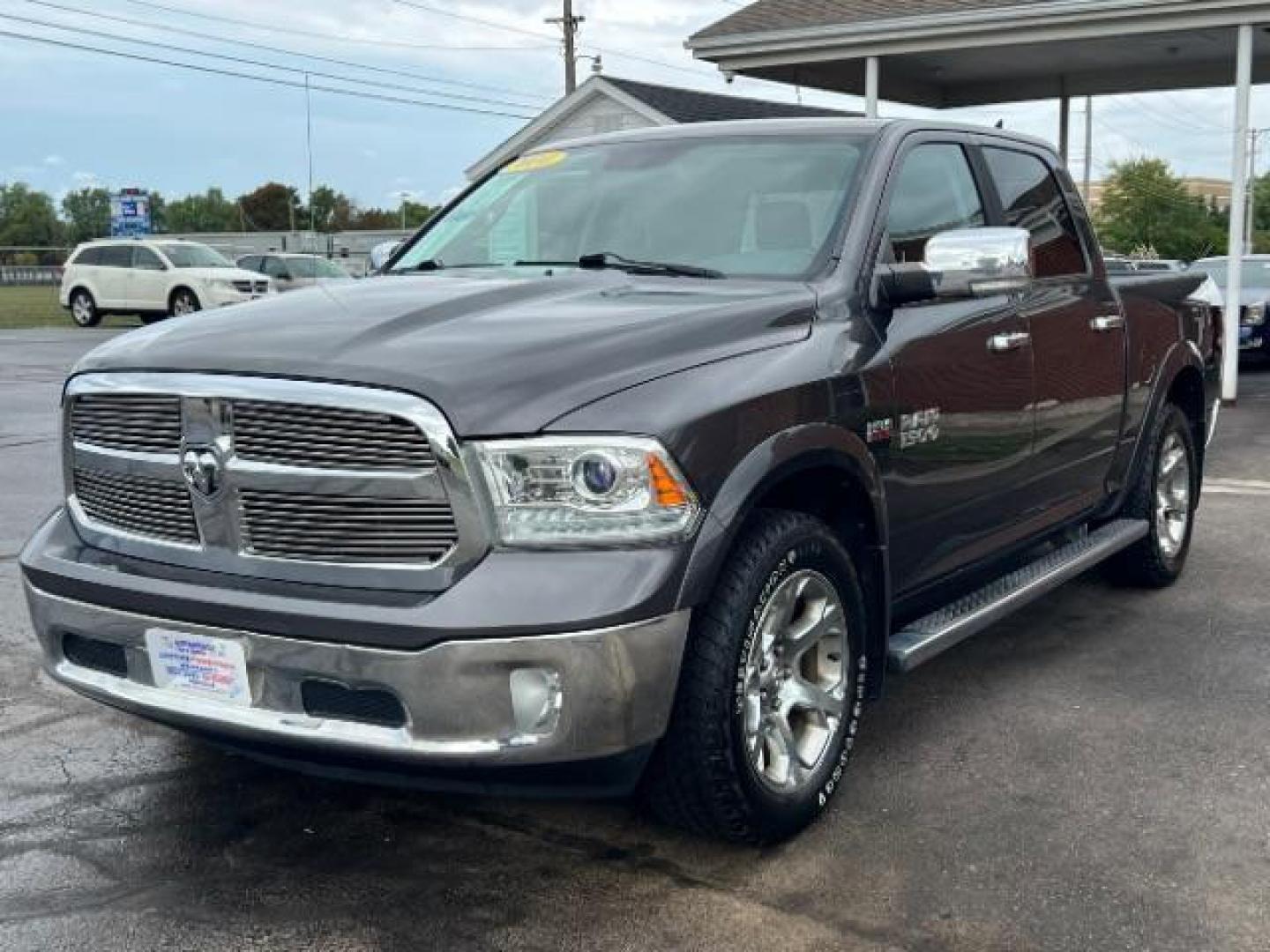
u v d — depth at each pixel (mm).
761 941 3129
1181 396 6559
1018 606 4730
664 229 4426
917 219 4477
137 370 3418
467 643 2961
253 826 3781
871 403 3832
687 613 3135
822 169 4387
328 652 3066
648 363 3295
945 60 17719
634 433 3096
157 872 3508
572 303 3686
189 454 3305
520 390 3086
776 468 3398
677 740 3311
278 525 3217
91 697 3580
